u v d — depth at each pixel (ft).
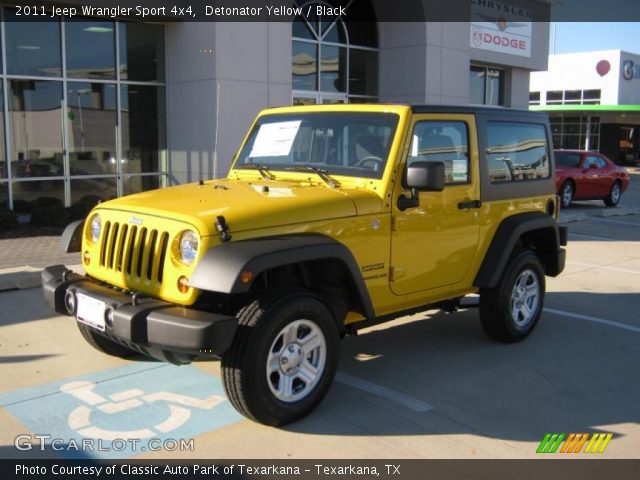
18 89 40.91
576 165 58.75
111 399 14.83
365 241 14.83
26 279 24.50
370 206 14.88
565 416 14.61
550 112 145.59
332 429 13.60
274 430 13.47
